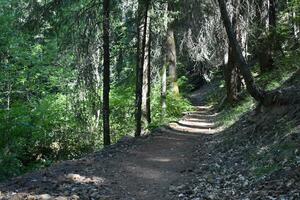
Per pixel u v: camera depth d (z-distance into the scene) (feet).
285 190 24.99
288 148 30.86
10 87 70.54
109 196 29.81
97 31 52.08
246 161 35.04
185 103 99.14
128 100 86.89
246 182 29.01
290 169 27.63
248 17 74.84
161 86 92.22
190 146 52.85
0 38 64.39
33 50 72.13
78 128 65.26
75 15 50.29
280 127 37.45
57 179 33.24
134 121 84.33
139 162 42.39
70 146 64.49
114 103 86.17
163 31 84.23
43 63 71.51
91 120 65.72
